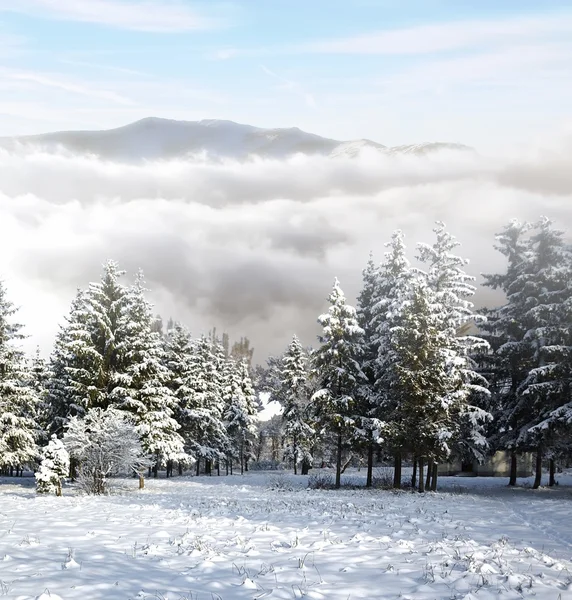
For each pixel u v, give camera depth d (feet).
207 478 177.58
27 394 118.73
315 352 125.70
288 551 34.65
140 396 126.11
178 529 44.39
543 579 26.91
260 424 334.85
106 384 126.21
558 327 102.73
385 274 131.54
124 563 30.09
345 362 123.75
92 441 94.53
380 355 120.88
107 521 49.47
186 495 98.99
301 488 128.67
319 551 34.68
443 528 47.21
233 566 29.76
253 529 44.60
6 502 72.69
